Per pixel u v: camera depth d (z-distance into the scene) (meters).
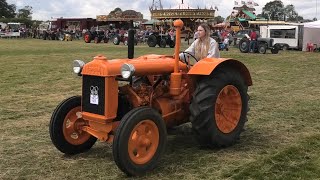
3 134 5.28
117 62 4.03
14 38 46.47
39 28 53.94
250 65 15.58
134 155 3.84
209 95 4.33
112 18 48.09
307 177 3.75
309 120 6.16
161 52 22.66
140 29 43.94
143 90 4.33
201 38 4.97
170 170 3.98
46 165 4.12
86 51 23.20
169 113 4.45
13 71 12.52
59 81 10.45
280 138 5.11
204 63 4.41
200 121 4.33
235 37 30.38
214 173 3.88
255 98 8.05
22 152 4.54
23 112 6.63
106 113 3.90
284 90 9.19
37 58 17.75
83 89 4.09
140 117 3.78
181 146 4.76
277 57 20.03
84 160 4.29
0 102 7.46
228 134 4.62
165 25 39.91
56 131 4.27
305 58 19.48
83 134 4.50
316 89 9.39
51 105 7.25
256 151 4.56
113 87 3.92
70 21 50.69
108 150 4.63
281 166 4.04
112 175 3.86
